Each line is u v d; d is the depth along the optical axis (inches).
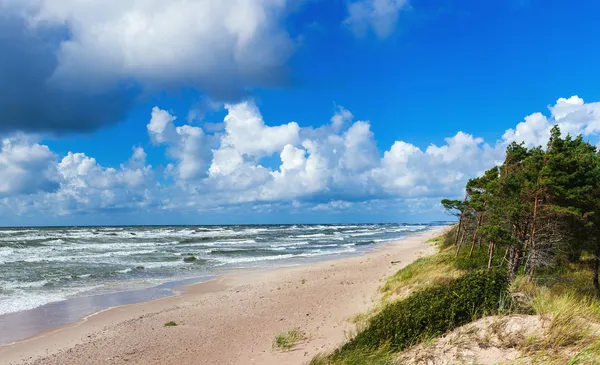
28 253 1731.1
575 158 596.7
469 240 1016.2
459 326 284.5
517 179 638.5
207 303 804.0
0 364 485.1
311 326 580.1
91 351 522.9
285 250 2032.5
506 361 210.1
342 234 3863.2
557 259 676.7
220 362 462.3
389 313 363.9
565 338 213.5
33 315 708.0
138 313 726.5
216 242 2568.9
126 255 1699.1
